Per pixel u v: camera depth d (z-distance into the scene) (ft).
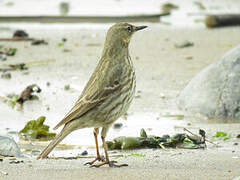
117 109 31.86
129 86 32.35
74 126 30.73
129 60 33.09
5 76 55.57
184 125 40.98
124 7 90.02
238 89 43.70
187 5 90.63
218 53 63.16
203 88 45.42
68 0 95.96
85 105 30.94
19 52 66.03
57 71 57.62
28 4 93.66
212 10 86.89
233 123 41.32
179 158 32.55
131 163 31.58
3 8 90.33
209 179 27.89
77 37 73.87
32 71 57.88
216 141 36.91
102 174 29.01
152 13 85.25
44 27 80.07
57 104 47.26
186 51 65.05
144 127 40.78
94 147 36.19
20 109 46.11
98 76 31.89
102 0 95.50
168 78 54.29
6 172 29.35
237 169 29.73
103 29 78.74
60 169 30.09
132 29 33.27
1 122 42.34
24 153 34.63
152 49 66.49
